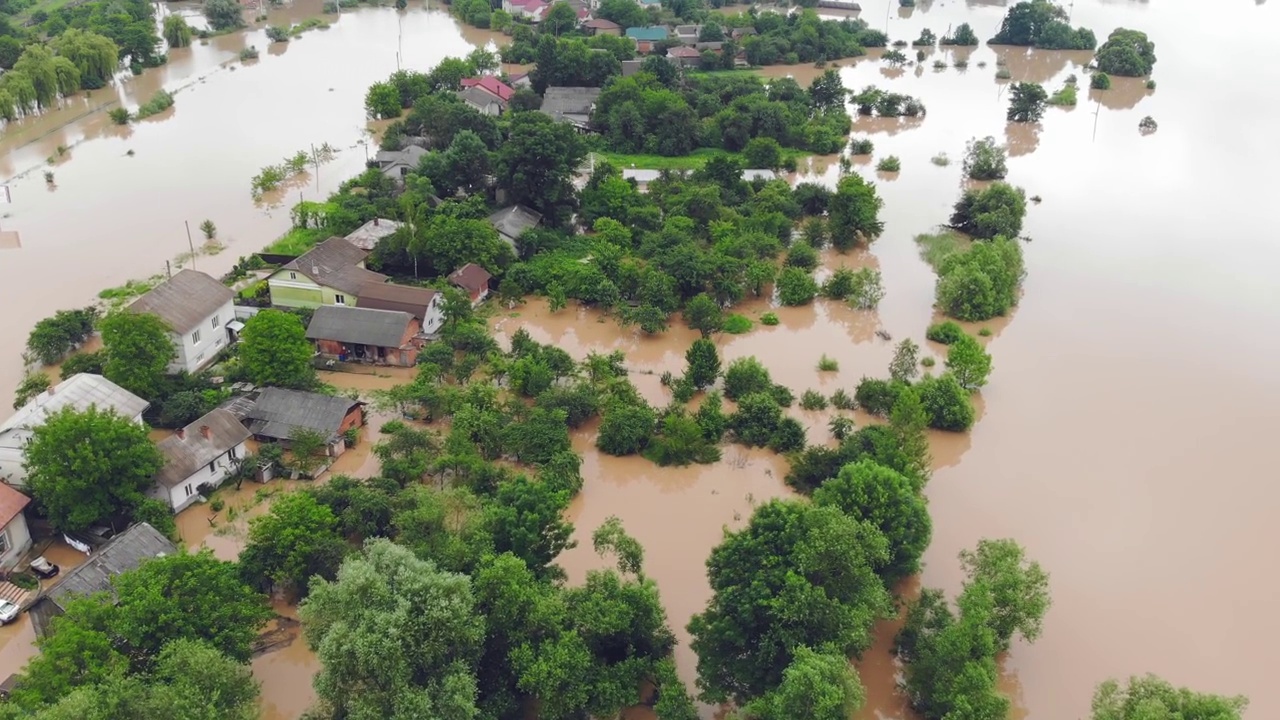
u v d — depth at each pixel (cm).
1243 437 6531
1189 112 14550
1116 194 11231
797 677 3594
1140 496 5878
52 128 12625
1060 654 4659
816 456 5788
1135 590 5084
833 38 17512
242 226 9612
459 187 10238
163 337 6319
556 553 4638
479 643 3781
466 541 4359
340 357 7144
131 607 3825
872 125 13925
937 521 5600
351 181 10381
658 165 11581
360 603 3653
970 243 9681
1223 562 5309
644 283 8169
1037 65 17500
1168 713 3612
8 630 4575
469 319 7662
